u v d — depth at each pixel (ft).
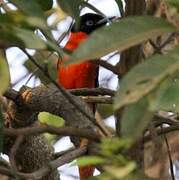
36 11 12.41
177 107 11.16
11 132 14.24
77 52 11.12
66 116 20.56
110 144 11.16
